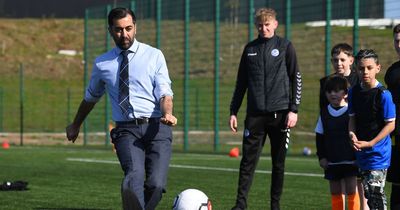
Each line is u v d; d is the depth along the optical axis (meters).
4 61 124.94
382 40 66.75
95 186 29.83
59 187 29.42
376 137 17.17
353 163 19.14
